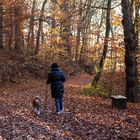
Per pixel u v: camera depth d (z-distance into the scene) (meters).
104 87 22.36
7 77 25.20
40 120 12.20
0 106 14.56
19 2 32.31
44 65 35.38
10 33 35.62
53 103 16.69
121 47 21.38
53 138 9.76
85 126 11.52
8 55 30.67
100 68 24.12
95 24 48.31
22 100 17.22
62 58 42.25
